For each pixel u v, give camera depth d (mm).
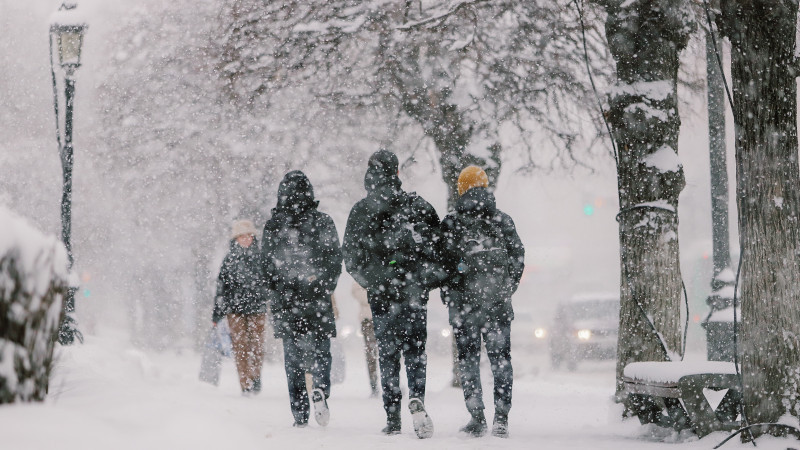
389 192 19828
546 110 39500
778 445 16656
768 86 17391
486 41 36812
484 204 19828
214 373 36719
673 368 18516
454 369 35438
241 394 31703
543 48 36906
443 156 36406
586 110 39781
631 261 22562
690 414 17953
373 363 32906
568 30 37188
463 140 36094
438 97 36312
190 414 9438
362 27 36219
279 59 37438
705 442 17625
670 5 22344
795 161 17438
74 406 10648
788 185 17328
